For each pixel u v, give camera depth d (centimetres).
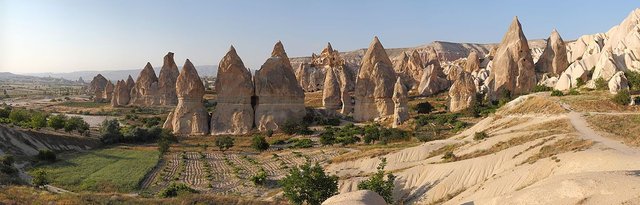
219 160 6938
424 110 10331
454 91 10331
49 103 19112
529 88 11050
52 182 5031
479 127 6838
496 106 9506
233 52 10062
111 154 7294
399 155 5150
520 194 2247
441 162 4562
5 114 10331
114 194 4112
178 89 9988
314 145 7806
